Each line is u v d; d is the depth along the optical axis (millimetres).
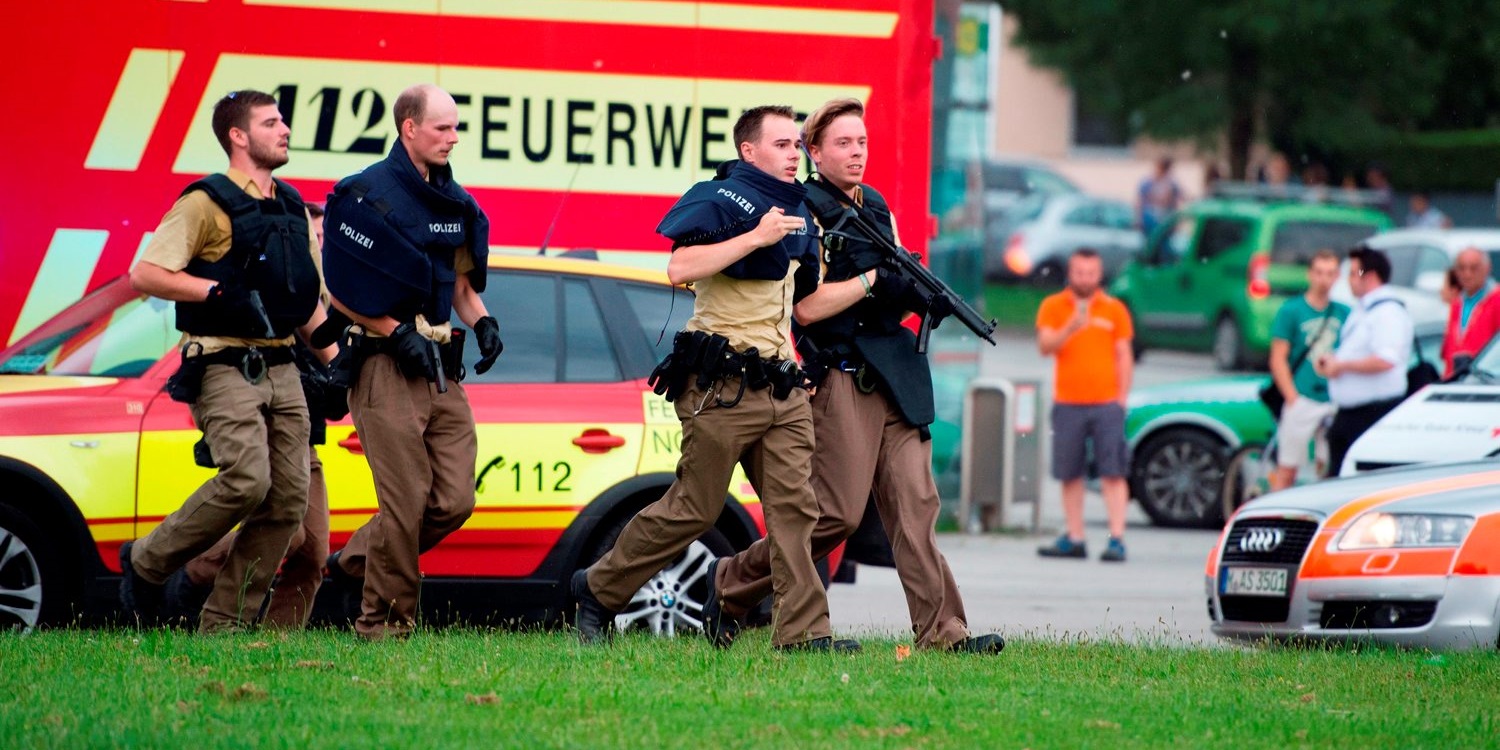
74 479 27984
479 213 25938
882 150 35594
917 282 25172
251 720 19344
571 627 28469
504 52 34375
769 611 29688
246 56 33844
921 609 25703
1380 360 45031
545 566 29359
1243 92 117500
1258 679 25000
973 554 49125
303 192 33938
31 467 27844
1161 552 50156
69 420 28234
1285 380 49188
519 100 34469
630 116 34781
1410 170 127688
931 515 25766
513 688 21609
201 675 21969
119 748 17969
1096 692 23078
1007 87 154750
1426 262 86688
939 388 56156
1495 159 125562
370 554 25844
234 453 25516
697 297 24797
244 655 23422
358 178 25156
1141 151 154625
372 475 25656
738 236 23781
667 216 24031
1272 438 53250
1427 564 29172
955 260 60531
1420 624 29219
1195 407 55438
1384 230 95625
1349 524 30219
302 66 33938
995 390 54031
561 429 29516
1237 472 54938
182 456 28422
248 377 25781
